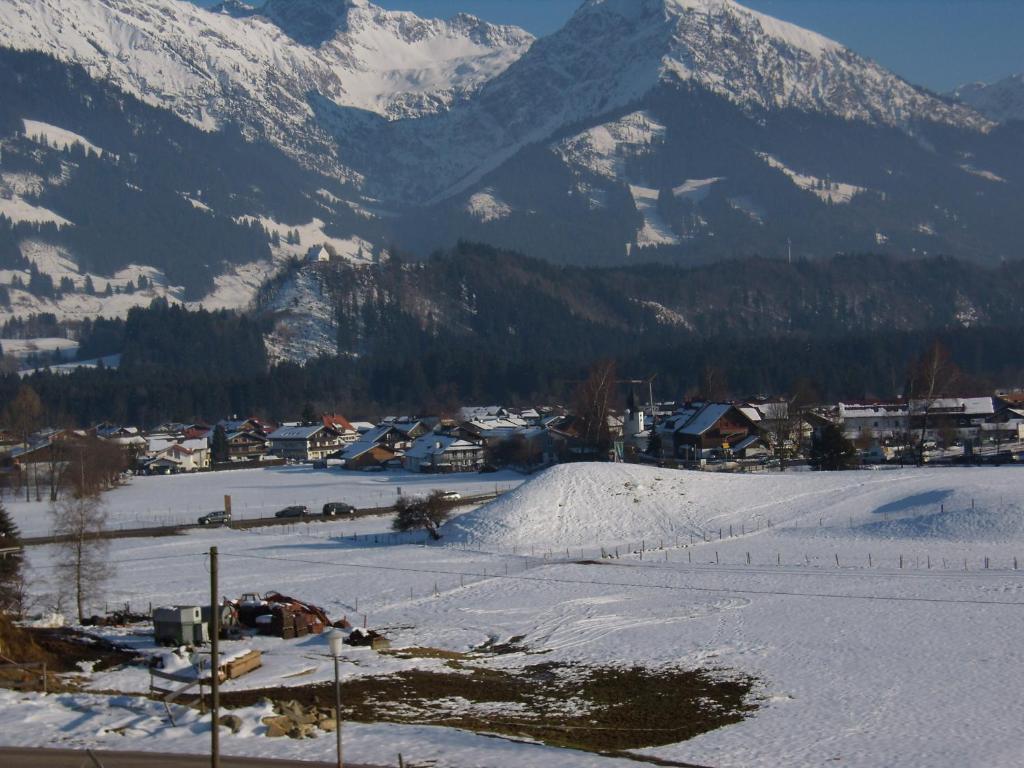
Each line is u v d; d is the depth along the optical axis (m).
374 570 83.69
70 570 69.69
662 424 174.00
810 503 103.62
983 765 40.41
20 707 44.28
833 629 61.41
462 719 46.09
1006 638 57.94
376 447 192.25
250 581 79.81
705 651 57.88
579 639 60.91
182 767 37.47
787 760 41.38
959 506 93.50
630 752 42.00
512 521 97.88
